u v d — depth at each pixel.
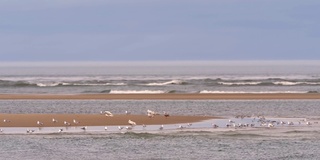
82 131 142.75
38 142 129.25
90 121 157.38
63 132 141.25
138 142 129.50
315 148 123.50
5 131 143.00
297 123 158.00
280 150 121.56
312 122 160.38
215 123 156.62
